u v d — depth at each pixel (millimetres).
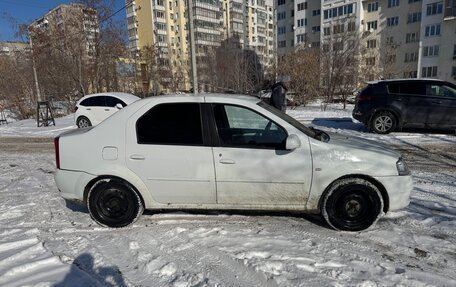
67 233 3396
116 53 23406
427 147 7176
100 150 3412
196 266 2703
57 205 4199
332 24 33594
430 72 33969
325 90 22094
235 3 59062
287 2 49562
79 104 11438
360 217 3277
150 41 52750
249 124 3334
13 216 3859
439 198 4129
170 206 3496
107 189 3451
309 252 2885
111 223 3486
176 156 3330
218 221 3586
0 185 5129
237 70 26172
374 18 38375
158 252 2959
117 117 3453
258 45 64125
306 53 23047
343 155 3227
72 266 2758
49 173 5891
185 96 3482
